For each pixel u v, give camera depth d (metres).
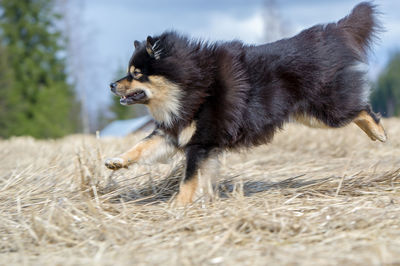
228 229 3.57
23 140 14.68
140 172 6.05
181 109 4.98
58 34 33.97
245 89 5.02
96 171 5.51
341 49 5.51
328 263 2.85
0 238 3.86
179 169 5.61
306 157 8.59
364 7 5.94
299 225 3.61
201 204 4.53
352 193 4.96
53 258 3.29
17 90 32.84
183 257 3.08
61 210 4.15
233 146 5.19
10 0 33.31
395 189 5.00
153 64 5.00
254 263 2.94
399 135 10.33
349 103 5.52
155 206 4.70
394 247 3.04
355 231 3.50
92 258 3.21
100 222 3.94
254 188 5.56
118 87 5.16
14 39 33.62
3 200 5.04
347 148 9.09
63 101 33.59
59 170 6.32
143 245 3.42
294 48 5.27
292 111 5.34
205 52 5.09
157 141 5.23
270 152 9.36
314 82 5.30
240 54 5.19
